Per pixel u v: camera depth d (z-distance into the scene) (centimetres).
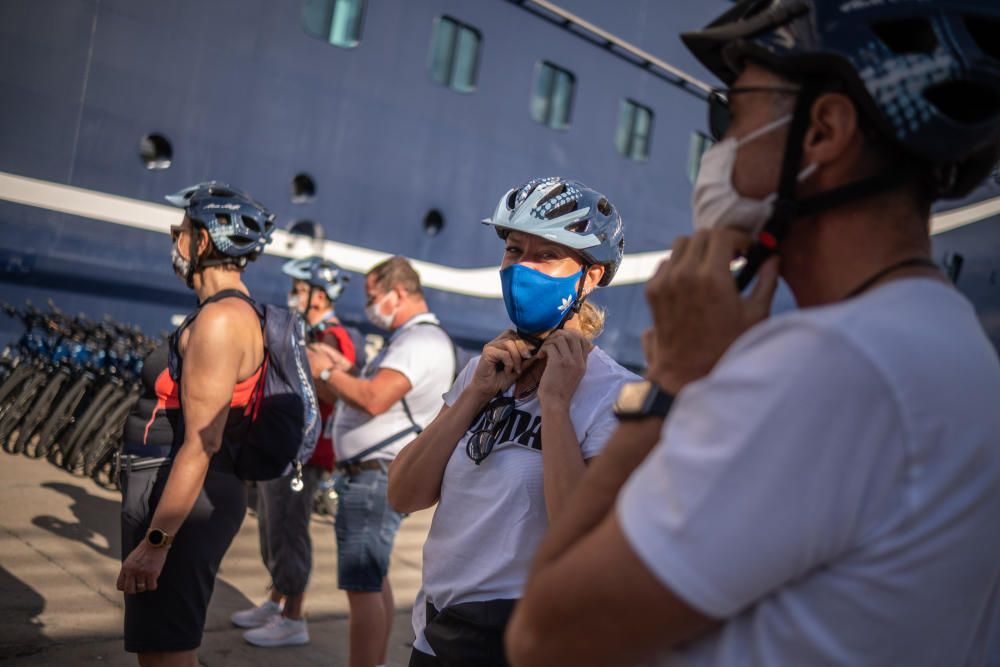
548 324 174
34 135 826
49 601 385
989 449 73
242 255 230
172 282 912
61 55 835
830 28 80
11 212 819
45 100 829
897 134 79
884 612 71
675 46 1313
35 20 820
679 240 88
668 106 1323
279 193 970
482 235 1141
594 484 83
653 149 1312
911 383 69
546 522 161
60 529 493
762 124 86
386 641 322
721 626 75
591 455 157
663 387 82
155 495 212
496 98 1130
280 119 964
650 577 69
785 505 68
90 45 849
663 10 1291
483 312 1152
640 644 72
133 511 213
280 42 959
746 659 74
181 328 215
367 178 1030
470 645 161
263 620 396
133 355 667
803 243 85
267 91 955
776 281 83
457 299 1122
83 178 852
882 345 70
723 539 68
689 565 68
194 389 206
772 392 69
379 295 350
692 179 1384
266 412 227
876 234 82
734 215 87
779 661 72
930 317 75
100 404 637
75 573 426
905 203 83
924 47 80
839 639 71
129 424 217
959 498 71
